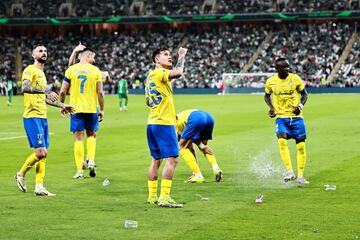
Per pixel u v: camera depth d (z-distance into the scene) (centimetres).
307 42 18238
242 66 18050
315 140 5056
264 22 19288
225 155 4212
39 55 2759
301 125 3139
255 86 16900
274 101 3191
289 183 3080
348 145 4691
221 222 2223
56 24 19500
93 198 2700
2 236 2030
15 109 10188
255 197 2706
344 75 16838
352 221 2227
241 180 3195
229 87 17012
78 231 2098
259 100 12600
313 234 2044
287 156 3134
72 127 3331
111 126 6681
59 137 5550
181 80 17738
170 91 2555
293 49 18088
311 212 2381
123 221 2248
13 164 3834
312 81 16900
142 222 2233
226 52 18638
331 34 18300
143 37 19738
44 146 2767
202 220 2259
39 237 2022
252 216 2317
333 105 10294
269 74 16500
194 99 13388
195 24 19750
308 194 2767
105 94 17512
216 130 6053
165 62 2588
